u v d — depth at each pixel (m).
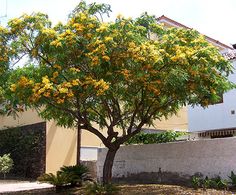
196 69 11.24
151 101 12.56
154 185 13.95
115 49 11.09
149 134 17.38
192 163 14.21
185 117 27.47
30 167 22.72
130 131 13.51
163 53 11.03
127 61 11.15
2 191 16.02
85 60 11.23
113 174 17.27
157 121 25.36
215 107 18.84
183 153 14.59
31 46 11.66
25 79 10.66
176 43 11.59
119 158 17.12
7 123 25.03
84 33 11.28
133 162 16.50
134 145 16.59
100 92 10.50
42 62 11.65
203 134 19.44
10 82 11.16
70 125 14.71
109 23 11.31
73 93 10.69
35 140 22.69
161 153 15.41
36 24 11.42
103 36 11.05
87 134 23.47
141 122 13.45
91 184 13.23
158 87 11.34
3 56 11.38
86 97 11.29
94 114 13.96
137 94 12.42
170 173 14.93
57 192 14.09
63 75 11.06
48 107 12.39
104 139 13.45
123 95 12.09
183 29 12.62
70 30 11.26
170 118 26.31
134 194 12.09
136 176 16.25
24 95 10.67
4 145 24.59
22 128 23.84
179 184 14.33
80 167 15.84
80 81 10.90
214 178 13.28
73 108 12.40
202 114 19.36
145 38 12.02
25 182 20.45
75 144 23.16
